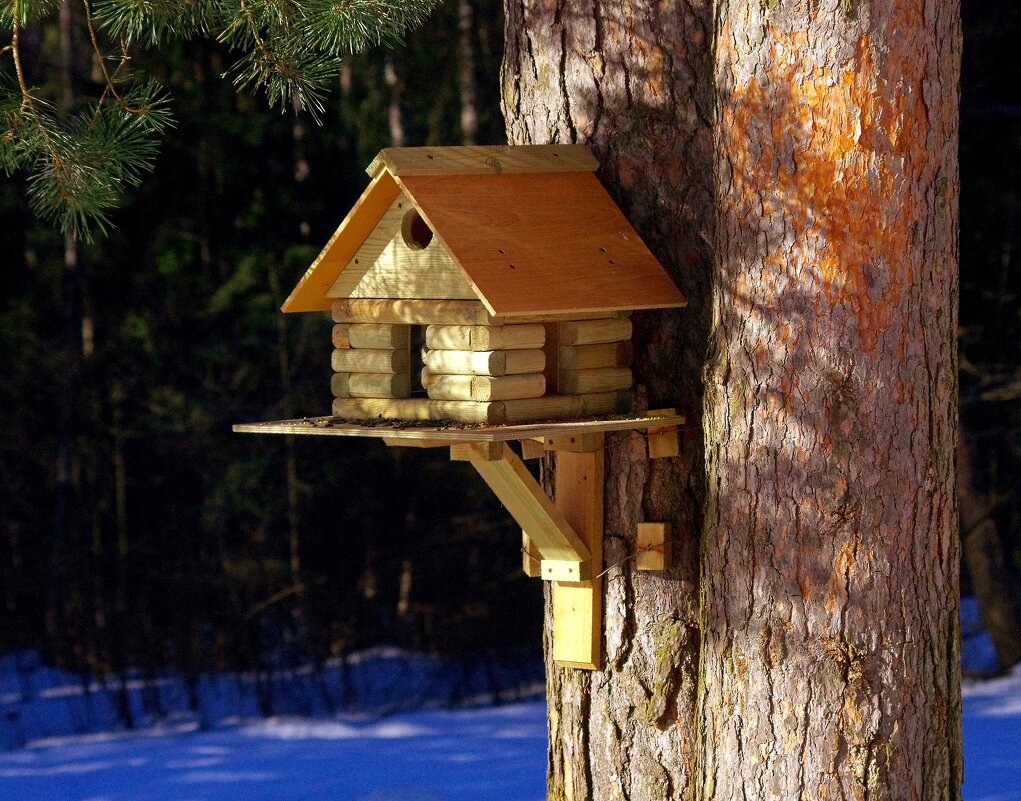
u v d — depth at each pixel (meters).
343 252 5.49
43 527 24.30
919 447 4.62
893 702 4.61
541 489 5.32
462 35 22.56
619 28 5.53
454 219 5.13
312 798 13.86
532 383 5.27
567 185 5.49
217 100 22.38
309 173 23.02
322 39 6.81
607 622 5.63
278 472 23.14
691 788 5.45
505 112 5.94
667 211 5.50
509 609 24.52
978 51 20.94
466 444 5.02
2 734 21.84
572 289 5.17
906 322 4.58
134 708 23.53
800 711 4.66
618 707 5.62
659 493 5.52
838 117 4.54
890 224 4.54
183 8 6.94
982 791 11.73
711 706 4.89
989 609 21.61
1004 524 25.86
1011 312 21.22
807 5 4.55
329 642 24.42
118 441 23.30
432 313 5.27
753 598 4.74
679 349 5.50
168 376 22.88
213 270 22.89
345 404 5.58
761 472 4.72
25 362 23.56
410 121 24.66
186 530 23.81
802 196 4.61
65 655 24.47
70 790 15.76
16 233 23.72
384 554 24.09
